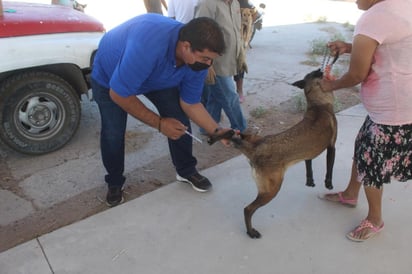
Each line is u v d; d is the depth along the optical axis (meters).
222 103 4.28
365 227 2.95
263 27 10.42
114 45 2.85
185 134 3.35
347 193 3.28
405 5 2.32
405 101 2.47
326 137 2.90
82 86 4.33
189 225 3.17
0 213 3.39
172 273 2.73
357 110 5.15
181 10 4.62
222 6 3.88
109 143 3.24
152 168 4.07
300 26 10.53
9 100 3.87
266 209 3.32
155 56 2.55
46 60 3.90
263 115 5.23
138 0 13.36
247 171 3.86
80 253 2.89
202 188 3.53
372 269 2.73
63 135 4.30
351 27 10.39
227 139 2.79
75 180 3.86
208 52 2.39
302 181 3.67
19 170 4.01
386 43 2.38
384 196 3.43
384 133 2.59
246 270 2.75
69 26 4.12
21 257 2.85
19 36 3.77
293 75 6.75
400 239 2.98
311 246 2.94
